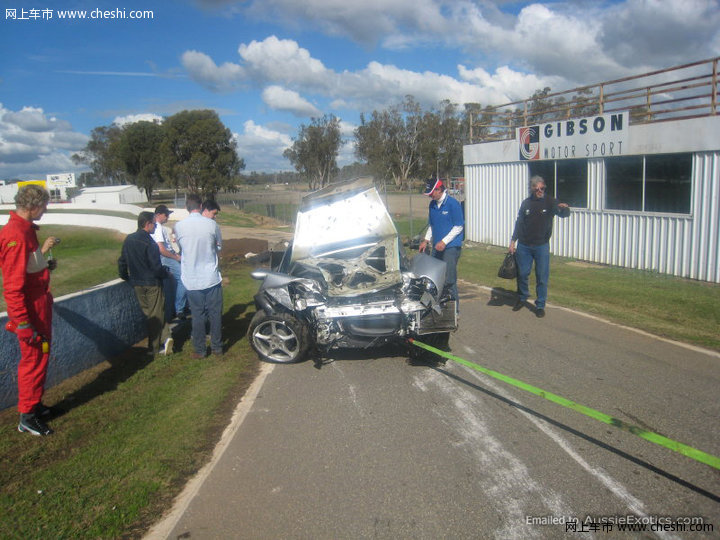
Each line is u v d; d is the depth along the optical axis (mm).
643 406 4586
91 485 3674
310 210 6727
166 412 4914
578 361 5773
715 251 10695
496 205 17031
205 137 59062
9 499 3531
